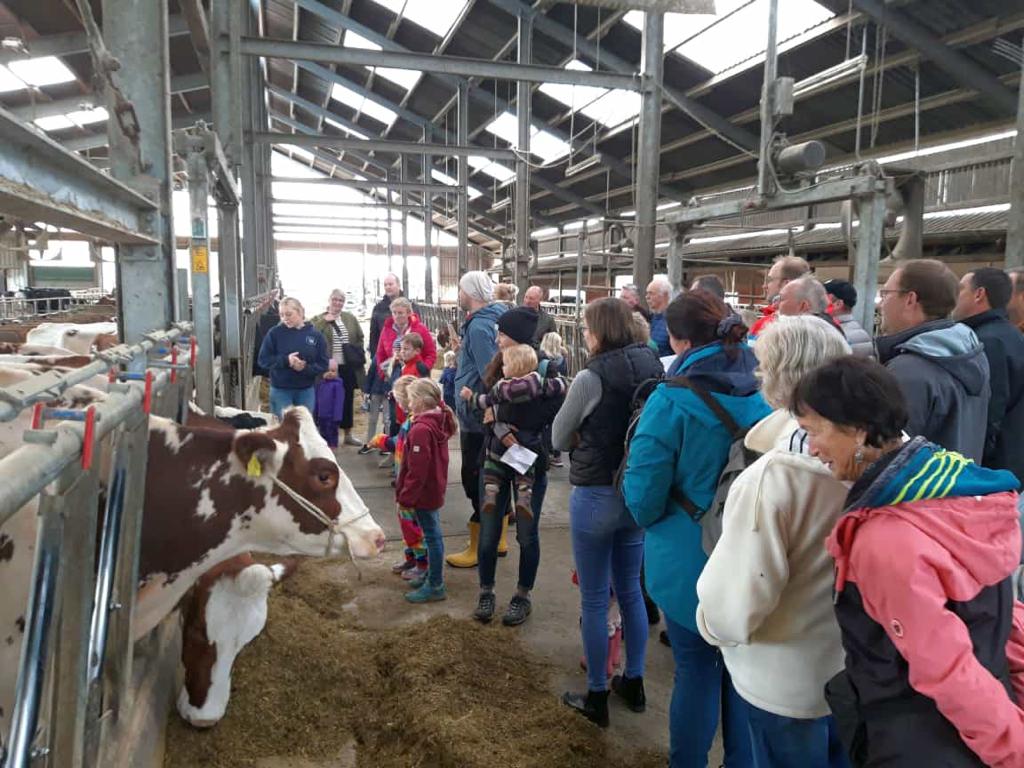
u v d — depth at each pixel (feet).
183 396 8.43
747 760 6.27
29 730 3.66
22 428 5.85
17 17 30.48
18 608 5.38
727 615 4.90
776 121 17.76
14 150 4.21
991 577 3.67
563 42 37.37
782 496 4.73
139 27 8.59
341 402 20.10
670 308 6.73
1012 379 8.22
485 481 10.68
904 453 3.91
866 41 28.60
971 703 3.45
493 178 74.74
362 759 7.74
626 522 7.90
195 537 6.93
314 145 38.75
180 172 12.69
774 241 42.70
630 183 56.65
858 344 9.18
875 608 3.77
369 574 12.47
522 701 8.64
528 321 10.50
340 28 48.03
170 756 7.23
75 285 61.77
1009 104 28.71
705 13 18.43
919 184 18.49
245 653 8.94
